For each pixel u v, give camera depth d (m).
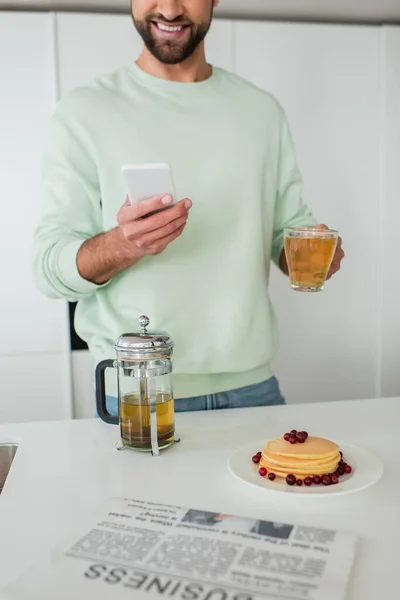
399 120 2.67
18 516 0.89
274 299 2.64
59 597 0.69
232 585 0.70
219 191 1.53
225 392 1.52
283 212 1.71
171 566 0.74
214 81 1.59
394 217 2.72
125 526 0.85
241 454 1.07
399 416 1.33
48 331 2.52
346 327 2.73
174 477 1.02
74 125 1.48
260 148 1.58
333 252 1.29
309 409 1.40
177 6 1.41
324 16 2.60
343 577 0.71
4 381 2.51
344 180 2.67
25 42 2.39
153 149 1.49
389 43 2.62
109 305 1.50
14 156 2.44
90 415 2.57
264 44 2.54
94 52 2.43
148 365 1.11
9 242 2.46
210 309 1.51
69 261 1.38
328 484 0.94
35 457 1.13
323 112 2.62
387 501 0.93
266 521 0.85
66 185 1.47
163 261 1.48
